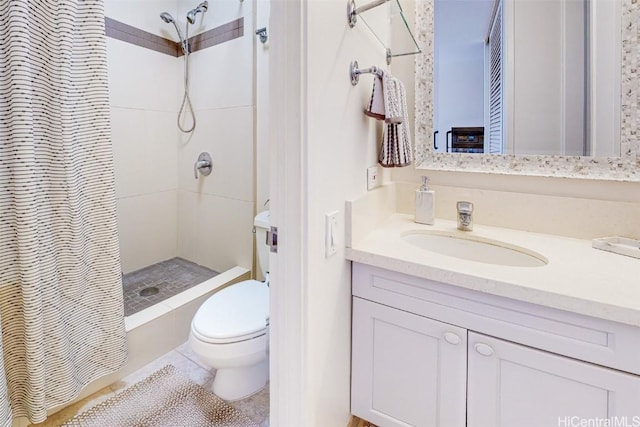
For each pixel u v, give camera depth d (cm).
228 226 230
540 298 81
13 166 109
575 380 82
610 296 77
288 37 77
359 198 113
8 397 111
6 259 112
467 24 135
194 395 143
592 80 114
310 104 80
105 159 138
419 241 132
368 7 102
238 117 214
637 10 106
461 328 96
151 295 207
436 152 145
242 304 149
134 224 239
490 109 133
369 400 116
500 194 133
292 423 89
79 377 133
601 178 115
